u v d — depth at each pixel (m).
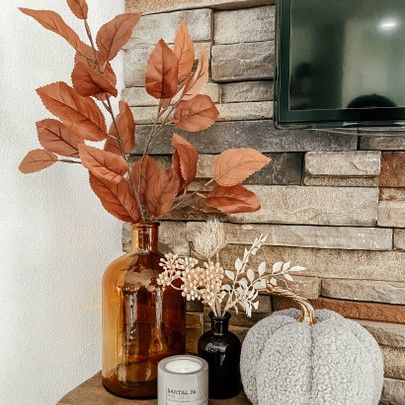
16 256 0.87
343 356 0.74
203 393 0.80
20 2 0.87
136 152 1.10
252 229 1.01
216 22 1.03
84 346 1.05
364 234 0.94
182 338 0.95
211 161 1.03
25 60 0.88
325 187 0.96
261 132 0.99
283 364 0.75
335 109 0.84
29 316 0.90
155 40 1.07
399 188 0.92
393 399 0.92
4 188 0.84
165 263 0.91
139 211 0.90
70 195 1.00
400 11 0.79
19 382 0.88
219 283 0.86
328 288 0.97
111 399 0.89
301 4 0.85
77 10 0.84
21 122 0.88
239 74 1.00
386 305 0.93
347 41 0.83
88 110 0.82
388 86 0.81
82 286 1.04
